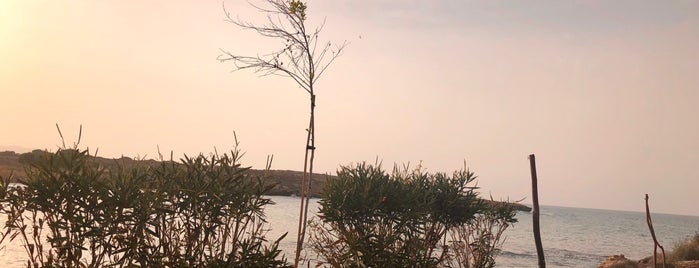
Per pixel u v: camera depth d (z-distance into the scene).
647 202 20.16
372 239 11.15
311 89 9.87
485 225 14.22
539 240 14.67
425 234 13.02
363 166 12.08
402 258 10.95
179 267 7.80
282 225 33.75
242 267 8.10
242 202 8.17
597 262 34.69
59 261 7.63
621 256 30.61
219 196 7.93
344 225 11.66
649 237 74.31
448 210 13.25
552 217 134.50
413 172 13.31
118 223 7.64
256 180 8.54
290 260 17.62
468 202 13.30
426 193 12.45
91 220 7.47
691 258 30.81
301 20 9.67
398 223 11.69
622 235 74.69
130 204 7.58
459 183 13.52
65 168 7.49
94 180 7.50
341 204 11.49
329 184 11.92
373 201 11.47
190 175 8.05
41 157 7.54
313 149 9.90
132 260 7.67
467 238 13.88
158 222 7.79
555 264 31.56
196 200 7.89
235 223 8.96
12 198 7.49
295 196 73.25
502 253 33.88
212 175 8.09
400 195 11.72
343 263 11.03
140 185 7.88
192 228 8.19
